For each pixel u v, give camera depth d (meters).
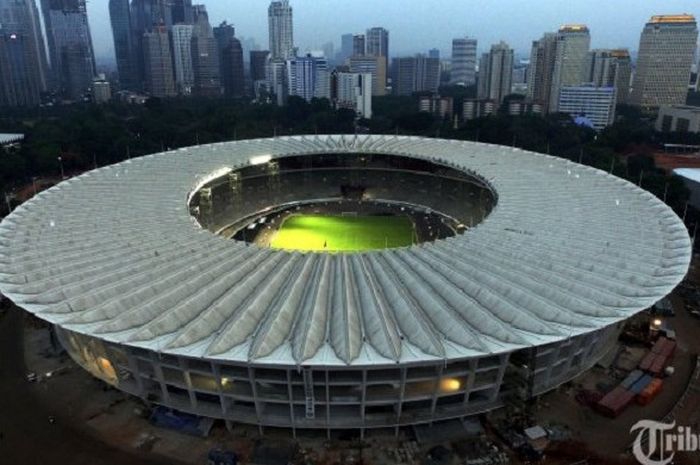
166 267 79.00
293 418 69.31
